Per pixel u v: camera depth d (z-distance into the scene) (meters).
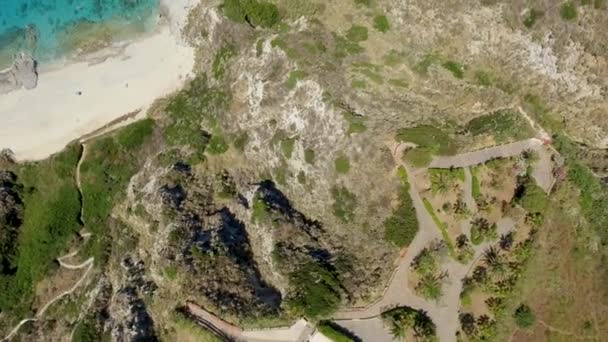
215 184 61.75
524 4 57.28
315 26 62.00
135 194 64.81
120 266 61.12
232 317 48.16
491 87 58.00
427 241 49.06
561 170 51.12
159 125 69.69
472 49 58.66
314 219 55.38
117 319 54.59
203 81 69.56
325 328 45.84
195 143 65.06
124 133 69.75
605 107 56.38
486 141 52.75
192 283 50.94
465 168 51.25
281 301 48.97
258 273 53.00
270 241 53.16
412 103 57.84
